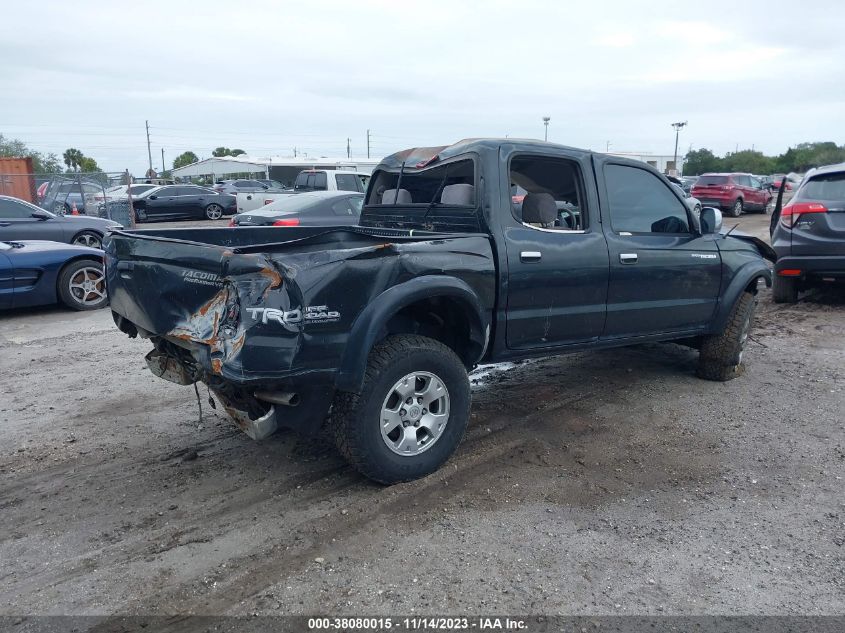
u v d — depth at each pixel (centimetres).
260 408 354
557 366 639
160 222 2641
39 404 537
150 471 417
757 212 2875
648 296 510
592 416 509
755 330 786
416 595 295
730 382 591
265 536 342
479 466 421
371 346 354
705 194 2639
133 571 314
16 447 454
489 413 513
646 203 520
